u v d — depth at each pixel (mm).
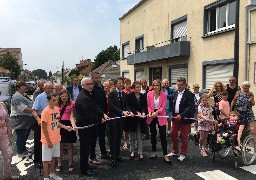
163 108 6961
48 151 5422
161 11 18734
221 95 7758
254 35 10617
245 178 5855
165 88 9703
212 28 13758
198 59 14406
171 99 9883
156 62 19312
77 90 9828
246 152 6699
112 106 6730
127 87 7574
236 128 6719
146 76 21109
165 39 18234
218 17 13266
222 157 7227
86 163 6098
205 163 6891
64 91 6426
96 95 6820
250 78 10812
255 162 6977
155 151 7281
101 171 6352
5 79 17625
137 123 7125
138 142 7215
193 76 14852
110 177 5953
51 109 5465
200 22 14195
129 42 25062
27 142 9367
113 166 6648
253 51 10680
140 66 22203
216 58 13023
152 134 7219
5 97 15180
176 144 7488
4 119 5523
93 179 5840
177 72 16766
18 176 5828
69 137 6352
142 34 22172
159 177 5922
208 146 7434
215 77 13273
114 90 6863
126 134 8359
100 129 7238
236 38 9664
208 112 7492
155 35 19797
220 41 12742
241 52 11266
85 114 5918
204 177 5918
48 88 6566
